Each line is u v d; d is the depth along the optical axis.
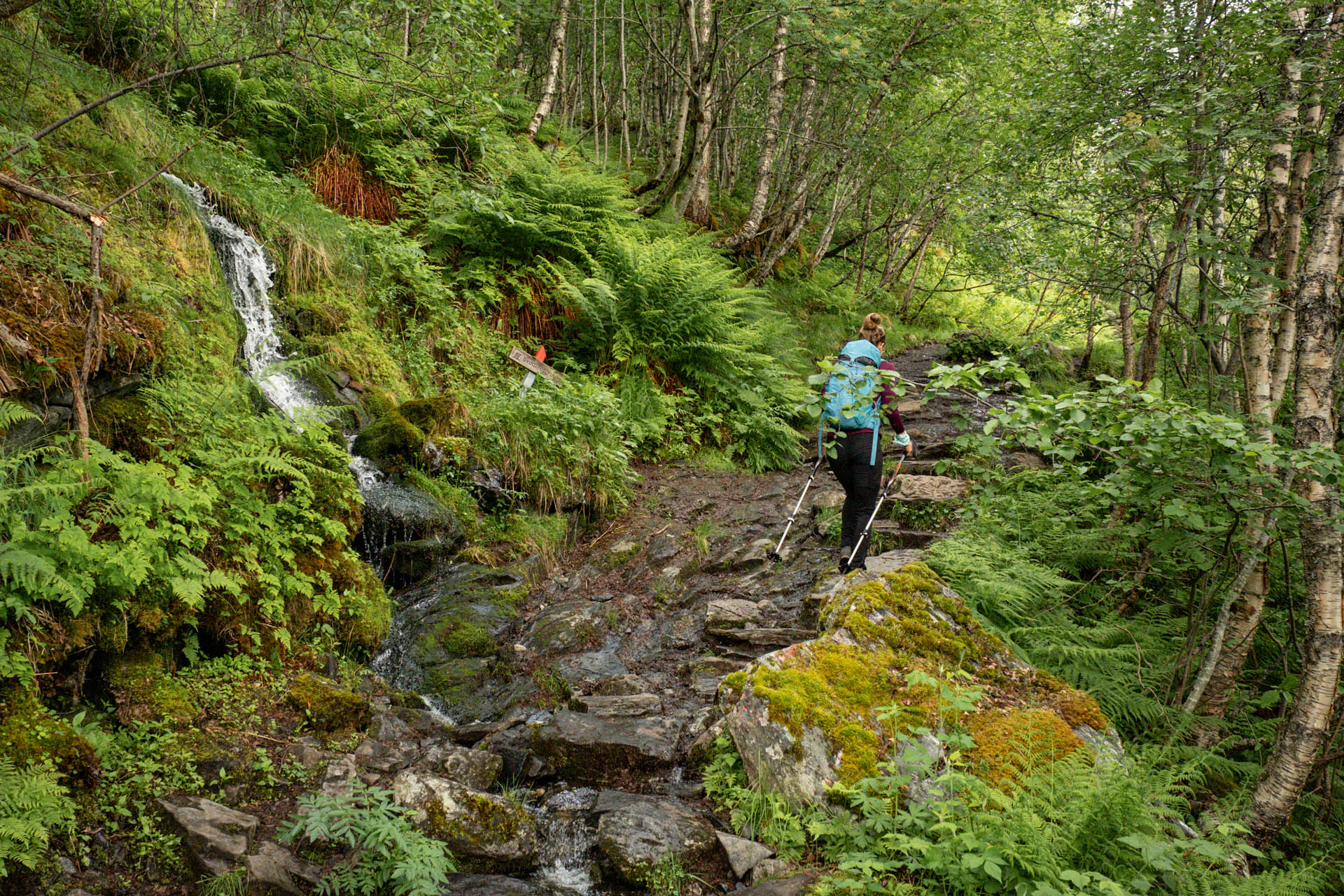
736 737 3.54
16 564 2.88
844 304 15.70
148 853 2.79
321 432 4.87
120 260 4.75
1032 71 6.35
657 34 16.03
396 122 8.02
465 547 6.09
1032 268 7.02
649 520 7.06
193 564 3.64
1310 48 4.16
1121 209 5.87
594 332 9.03
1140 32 5.15
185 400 4.44
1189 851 2.95
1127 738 4.33
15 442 3.59
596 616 5.39
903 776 3.19
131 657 3.54
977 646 4.04
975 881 2.64
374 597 4.96
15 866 2.55
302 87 5.18
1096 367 13.58
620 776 3.74
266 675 3.94
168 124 6.75
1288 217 4.55
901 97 13.20
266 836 3.00
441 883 2.95
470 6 5.48
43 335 3.82
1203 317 6.14
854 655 3.77
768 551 6.16
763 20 11.22
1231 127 4.45
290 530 4.57
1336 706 4.10
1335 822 3.97
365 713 3.92
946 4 11.45
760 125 18.00
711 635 5.11
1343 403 4.16
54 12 6.55
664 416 8.66
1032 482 5.91
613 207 10.19
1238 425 3.23
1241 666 4.37
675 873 2.99
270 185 7.47
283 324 6.73
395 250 7.98
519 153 9.90
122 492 3.59
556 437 7.07
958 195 8.05
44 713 2.99
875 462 4.87
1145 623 5.02
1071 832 2.74
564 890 3.05
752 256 15.10
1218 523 4.30
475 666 4.87
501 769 3.76
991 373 3.83
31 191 3.24
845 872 2.87
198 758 3.26
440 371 7.78
